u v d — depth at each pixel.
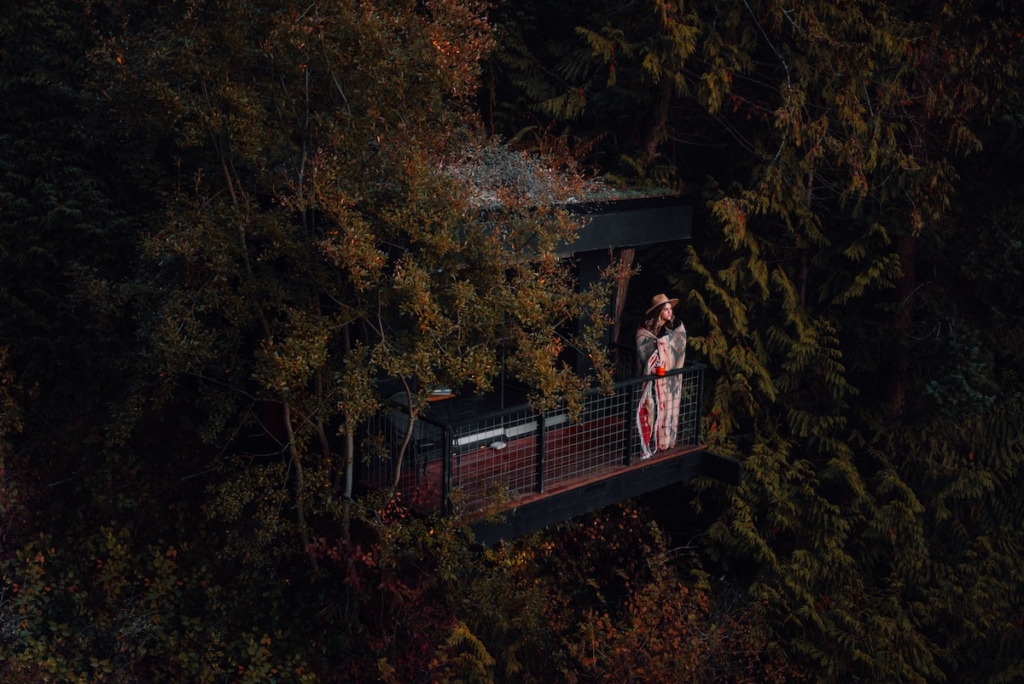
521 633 13.46
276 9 11.17
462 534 11.62
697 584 15.25
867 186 15.01
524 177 12.83
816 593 15.72
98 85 11.59
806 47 15.11
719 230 15.77
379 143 11.11
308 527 12.75
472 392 14.20
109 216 14.46
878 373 17.08
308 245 11.39
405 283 10.27
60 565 12.68
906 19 16.20
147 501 13.84
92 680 11.72
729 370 15.65
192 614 12.82
